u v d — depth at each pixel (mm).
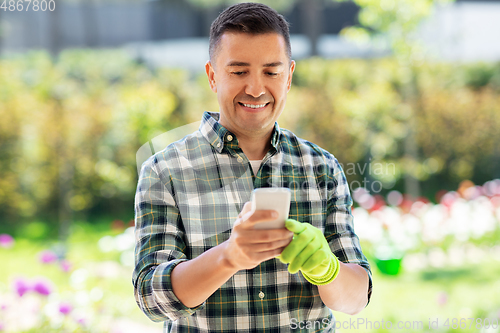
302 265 961
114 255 4750
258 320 1194
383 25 5227
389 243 4039
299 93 5840
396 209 4816
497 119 6645
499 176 6730
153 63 7191
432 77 6348
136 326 3004
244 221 917
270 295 1203
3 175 6688
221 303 1188
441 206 4828
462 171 6664
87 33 7289
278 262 1209
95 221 6660
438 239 4367
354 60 6160
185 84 6531
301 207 1279
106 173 6461
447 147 6516
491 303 3193
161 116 6145
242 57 1142
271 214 910
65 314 2684
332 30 7164
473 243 4512
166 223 1184
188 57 7258
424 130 6371
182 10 7395
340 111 5641
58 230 6293
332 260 1063
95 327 2785
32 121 6719
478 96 6629
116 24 7355
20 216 6750
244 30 1140
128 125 6246
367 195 4375
